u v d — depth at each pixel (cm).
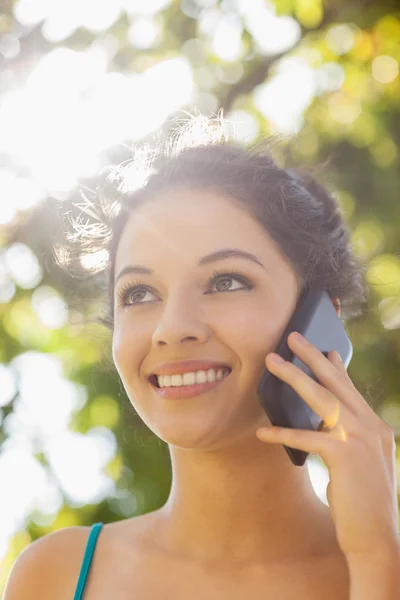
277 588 192
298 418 184
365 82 500
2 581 443
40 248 436
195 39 514
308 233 204
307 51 509
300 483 200
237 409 187
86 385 448
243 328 186
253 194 197
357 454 177
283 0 498
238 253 191
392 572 171
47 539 219
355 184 478
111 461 443
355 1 510
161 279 192
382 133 488
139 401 194
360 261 252
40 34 481
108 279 225
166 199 198
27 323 468
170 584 198
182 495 203
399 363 449
